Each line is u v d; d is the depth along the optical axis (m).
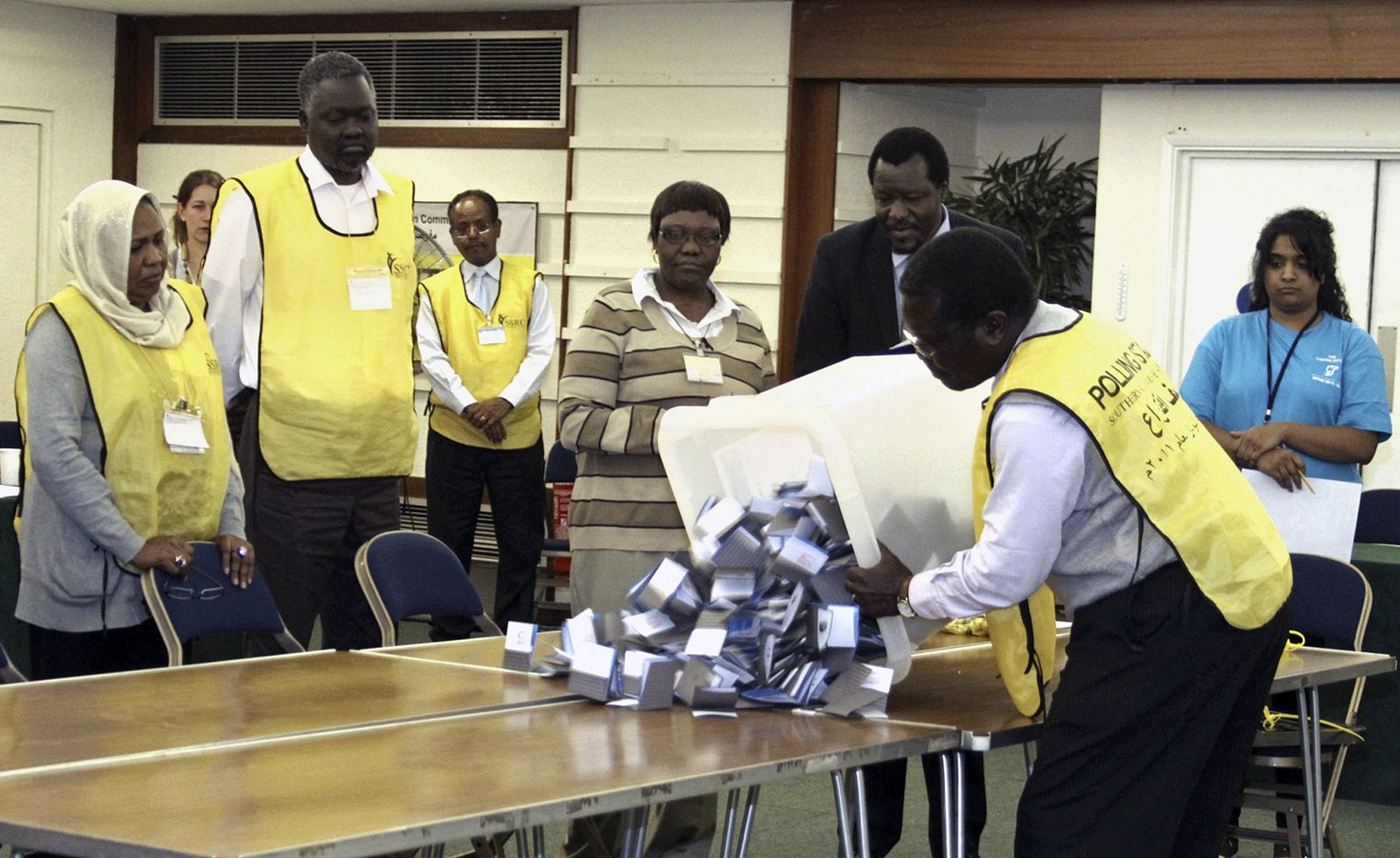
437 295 6.39
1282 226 4.70
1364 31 6.48
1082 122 8.70
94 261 3.26
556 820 1.93
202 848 1.70
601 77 7.85
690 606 2.79
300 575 3.94
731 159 7.61
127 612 3.28
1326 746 3.93
